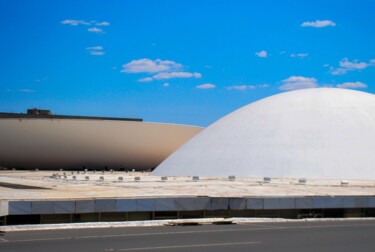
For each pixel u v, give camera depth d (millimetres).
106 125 77312
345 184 34031
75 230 16828
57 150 76250
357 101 50656
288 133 47562
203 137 53531
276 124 49156
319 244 14234
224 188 29281
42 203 18047
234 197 20922
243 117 52781
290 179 41219
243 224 18969
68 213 18453
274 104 52750
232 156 47594
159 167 53219
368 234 16344
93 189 27594
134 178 42781
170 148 83000
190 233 16234
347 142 45469
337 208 22250
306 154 44906
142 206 19578
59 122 74938
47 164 78062
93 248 13164
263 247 13609
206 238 15172
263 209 21297
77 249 12984
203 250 13039
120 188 28672
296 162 44406
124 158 80750
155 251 12812
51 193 24109
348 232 16797
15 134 73875
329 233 16531
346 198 22391
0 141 73938
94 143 77438
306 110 49875
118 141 78625
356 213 22500
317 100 51156
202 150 50750
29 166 78250
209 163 48281
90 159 78750
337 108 49594
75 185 31719
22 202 17750
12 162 77000
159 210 19859
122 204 19266
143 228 17469
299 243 14375
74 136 76000
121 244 13875
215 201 20703
